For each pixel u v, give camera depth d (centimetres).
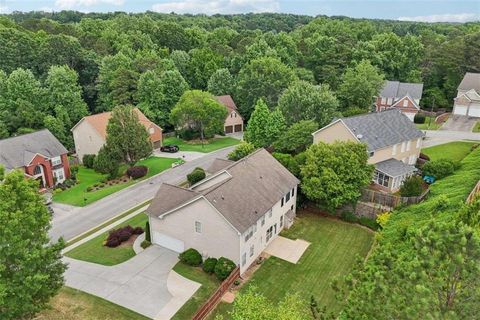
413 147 4506
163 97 6788
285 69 6656
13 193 1864
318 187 3425
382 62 7775
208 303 2295
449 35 10644
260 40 8312
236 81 7488
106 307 2348
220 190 2772
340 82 7375
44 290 1959
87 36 8694
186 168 5050
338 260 2916
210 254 2775
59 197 4172
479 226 1875
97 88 7200
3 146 4272
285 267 2827
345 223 3509
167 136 6881
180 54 8338
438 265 1154
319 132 4431
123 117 4612
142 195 4150
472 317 1080
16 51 7025
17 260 1828
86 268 2759
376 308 1233
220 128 6444
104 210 3791
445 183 3653
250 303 1606
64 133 6050
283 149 4703
